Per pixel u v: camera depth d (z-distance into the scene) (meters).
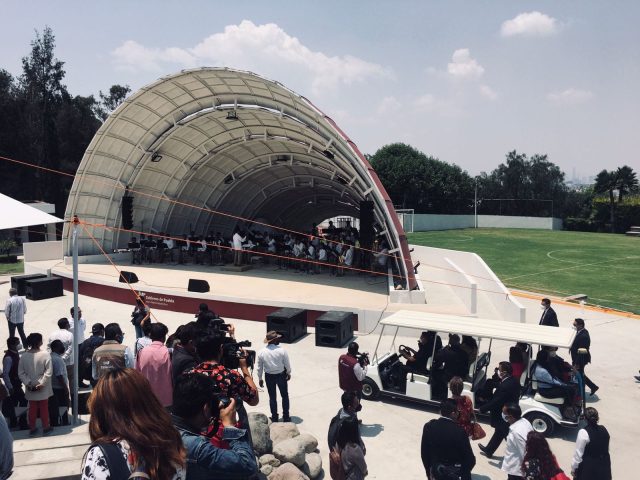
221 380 4.96
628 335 17.25
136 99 25.36
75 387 9.28
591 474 6.75
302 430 10.05
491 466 8.70
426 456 6.57
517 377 10.08
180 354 6.92
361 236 25.39
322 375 13.33
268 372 9.80
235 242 27.70
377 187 21.39
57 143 59.03
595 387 11.70
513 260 37.09
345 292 21.45
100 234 30.47
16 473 5.81
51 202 59.00
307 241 29.83
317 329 16.02
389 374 11.57
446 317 11.74
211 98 26.06
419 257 36.44
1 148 54.91
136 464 2.66
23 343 16.17
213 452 3.46
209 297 20.61
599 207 71.06
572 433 9.94
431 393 10.83
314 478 7.98
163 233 33.81
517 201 83.81
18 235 46.12
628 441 9.73
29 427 9.16
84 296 24.58
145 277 25.09
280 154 32.56
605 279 28.84
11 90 61.62
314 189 42.25
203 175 33.62
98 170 28.56
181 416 3.56
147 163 29.45
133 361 8.70
